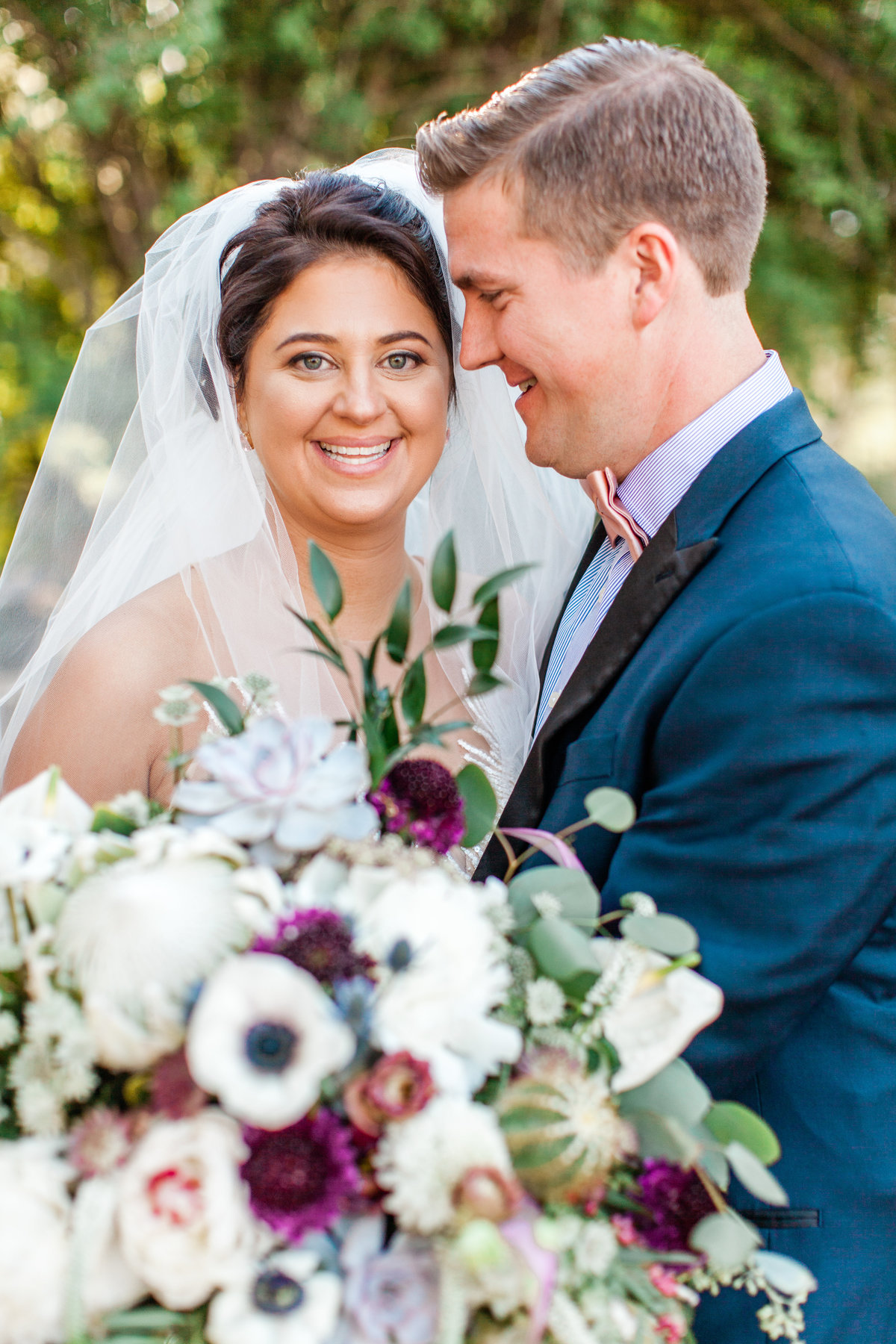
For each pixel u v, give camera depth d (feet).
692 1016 3.63
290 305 5.74
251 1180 3.07
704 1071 4.35
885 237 20.76
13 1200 3.06
